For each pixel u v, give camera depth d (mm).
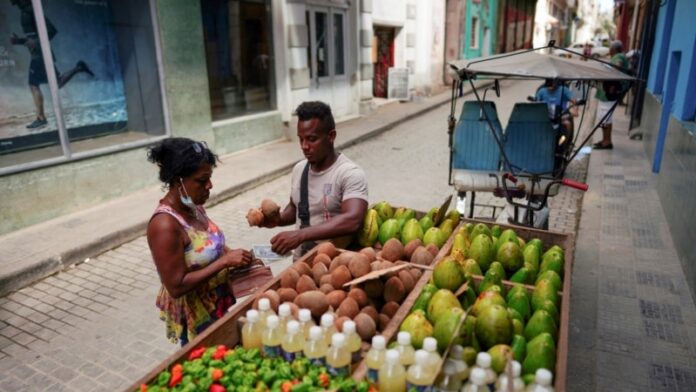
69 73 6348
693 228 4500
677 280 4598
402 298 2303
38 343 3932
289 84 10352
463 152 5199
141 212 6289
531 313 2217
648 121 9078
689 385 3262
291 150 9562
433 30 17688
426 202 7086
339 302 2164
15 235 5559
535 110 5016
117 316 4309
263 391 1669
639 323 3941
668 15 8398
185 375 1754
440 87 19250
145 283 4887
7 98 5641
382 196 7355
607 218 6133
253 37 9547
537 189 4496
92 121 6715
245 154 9258
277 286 2393
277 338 1900
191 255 2391
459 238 2812
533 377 1706
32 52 5801
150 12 7113
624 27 22844
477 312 2004
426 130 12414
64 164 6098
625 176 7836
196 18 7797
